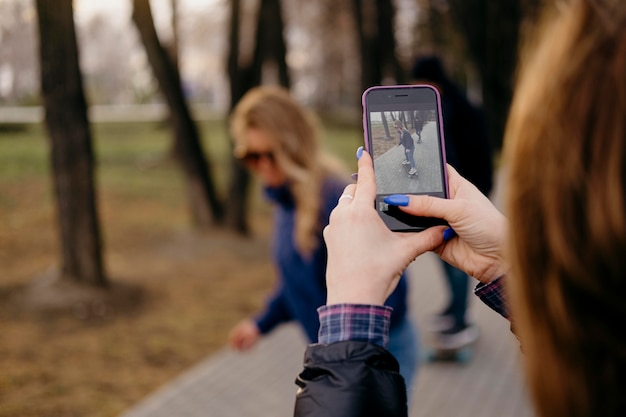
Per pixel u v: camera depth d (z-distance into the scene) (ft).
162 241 34.06
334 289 3.12
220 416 15.51
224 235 34.35
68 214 23.54
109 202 44.24
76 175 23.56
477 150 14.85
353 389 2.81
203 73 138.51
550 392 1.84
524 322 1.92
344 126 115.34
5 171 47.96
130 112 115.75
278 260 8.32
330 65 138.00
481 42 55.77
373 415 2.80
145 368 18.44
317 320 8.18
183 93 34.53
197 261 30.83
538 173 1.84
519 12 53.72
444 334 17.49
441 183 3.80
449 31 77.10
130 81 71.56
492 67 54.80
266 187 8.30
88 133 23.79
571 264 1.73
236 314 23.54
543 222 1.82
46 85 23.25
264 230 38.34
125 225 37.76
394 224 3.51
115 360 18.90
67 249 23.72
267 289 26.91
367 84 48.39
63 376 17.67
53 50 22.84
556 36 1.90
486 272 3.43
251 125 8.21
